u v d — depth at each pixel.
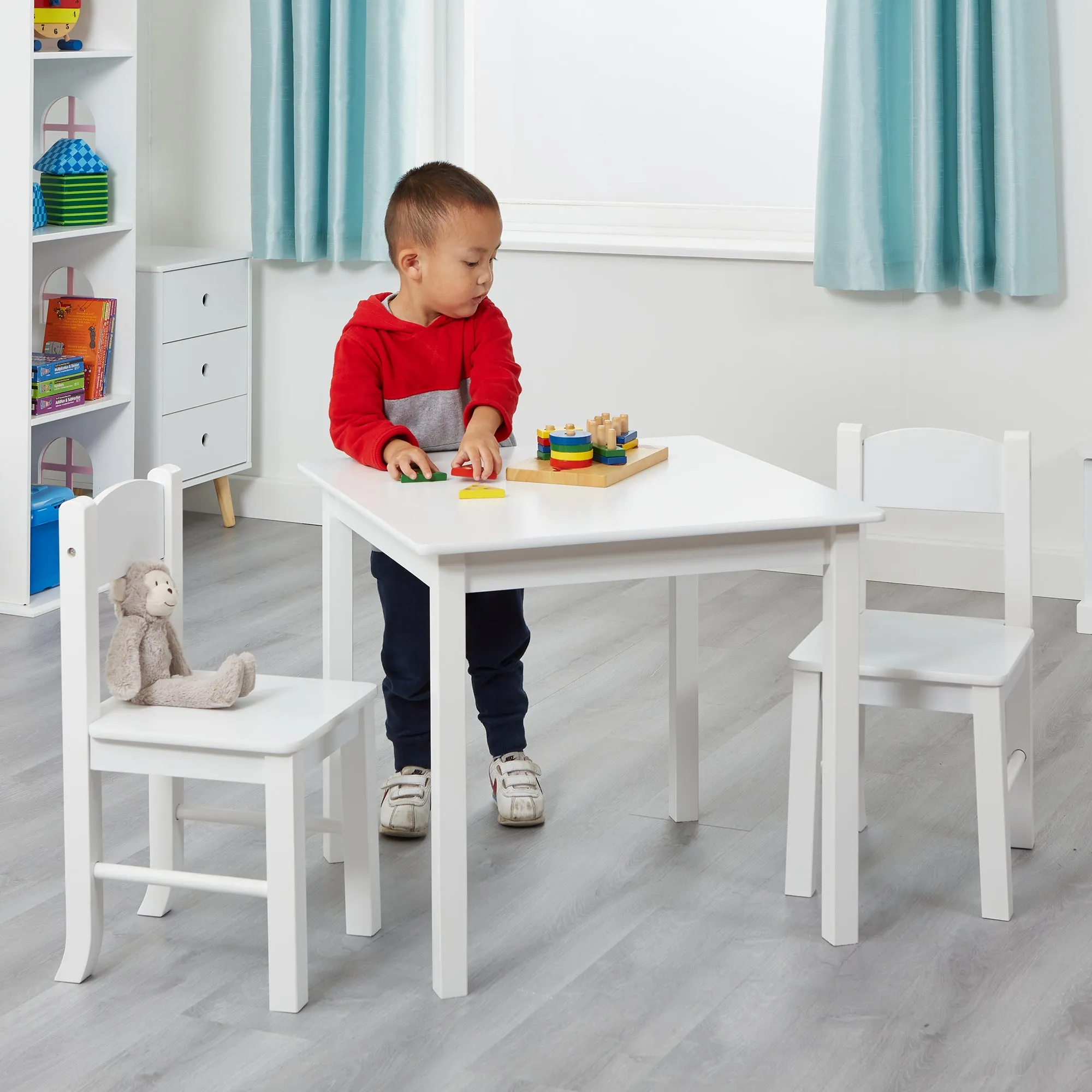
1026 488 2.05
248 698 1.79
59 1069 1.59
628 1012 1.71
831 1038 1.65
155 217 4.23
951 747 2.54
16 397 3.18
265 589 3.49
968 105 3.26
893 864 2.10
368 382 2.05
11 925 1.91
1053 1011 1.70
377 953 1.85
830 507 1.77
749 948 1.85
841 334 3.57
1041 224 3.27
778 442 3.69
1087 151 3.29
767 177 3.75
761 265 3.61
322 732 1.69
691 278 3.69
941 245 3.36
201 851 2.13
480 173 4.02
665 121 3.82
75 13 3.31
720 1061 1.61
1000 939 1.87
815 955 1.83
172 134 4.16
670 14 3.77
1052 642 3.11
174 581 1.80
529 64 3.92
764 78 3.71
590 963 1.82
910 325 3.50
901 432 2.08
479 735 2.59
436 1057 1.61
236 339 3.99
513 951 1.85
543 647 3.07
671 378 3.76
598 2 3.83
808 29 3.65
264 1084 1.56
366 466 2.00
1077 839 2.17
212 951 1.85
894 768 2.45
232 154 4.11
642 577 1.73
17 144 3.10
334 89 3.80
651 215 3.86
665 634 3.16
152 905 1.94
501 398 2.03
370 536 1.85
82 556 1.67
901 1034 1.66
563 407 3.89
